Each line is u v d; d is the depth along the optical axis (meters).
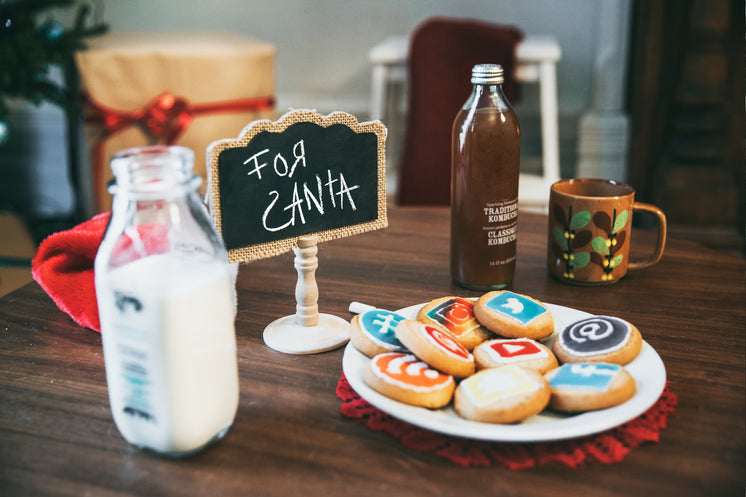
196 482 0.58
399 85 2.22
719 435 0.63
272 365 0.72
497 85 0.82
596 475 0.59
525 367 0.66
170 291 0.56
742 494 0.57
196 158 1.85
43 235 2.41
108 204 1.85
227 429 0.63
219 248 0.60
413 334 0.65
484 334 0.72
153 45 1.81
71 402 0.67
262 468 0.60
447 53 1.79
